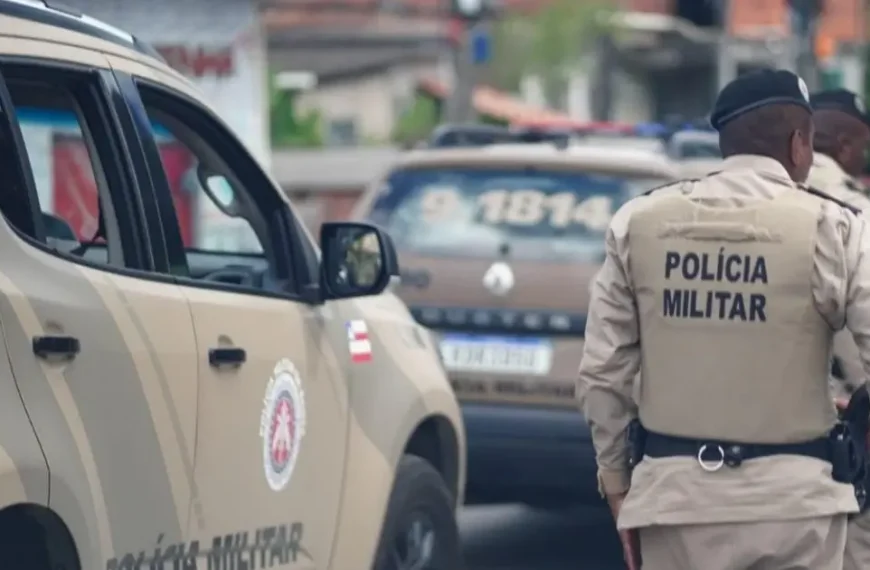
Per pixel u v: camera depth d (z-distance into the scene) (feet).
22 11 20.11
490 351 35.65
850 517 20.79
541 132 42.83
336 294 25.00
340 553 25.31
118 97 21.36
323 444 24.71
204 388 21.43
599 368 20.79
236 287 23.07
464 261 36.52
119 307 19.89
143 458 20.01
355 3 179.73
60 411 18.48
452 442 29.63
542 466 35.22
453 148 39.91
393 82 178.19
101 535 19.15
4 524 18.38
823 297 19.77
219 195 25.85
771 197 20.15
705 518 19.92
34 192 19.20
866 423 20.74
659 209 20.52
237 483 22.24
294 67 177.27
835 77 152.66
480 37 142.00
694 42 196.03
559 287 35.70
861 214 20.65
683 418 20.15
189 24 94.22
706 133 47.65
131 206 21.11
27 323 18.19
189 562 21.15
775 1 199.72
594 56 186.80
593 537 42.86
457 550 28.94
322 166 144.36
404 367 27.55
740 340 19.94
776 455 19.92
